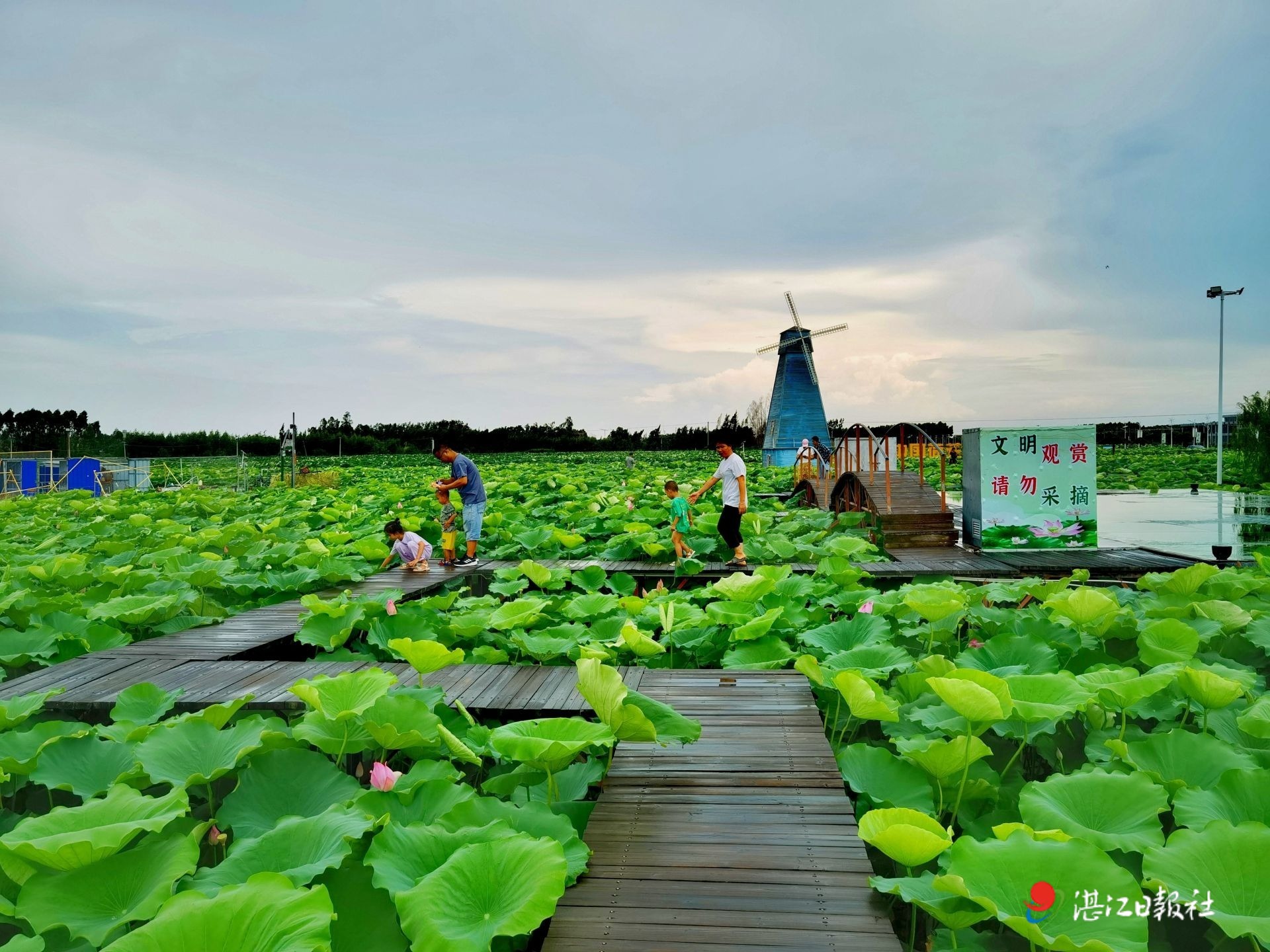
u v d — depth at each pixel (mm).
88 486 27141
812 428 34594
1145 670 5660
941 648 6422
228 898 2441
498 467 38000
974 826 3740
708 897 2938
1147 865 2807
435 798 3426
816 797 3734
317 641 6340
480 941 2412
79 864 2887
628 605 6668
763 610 6531
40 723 4734
